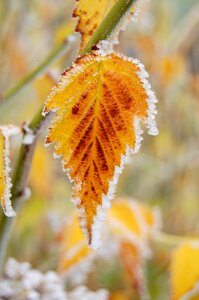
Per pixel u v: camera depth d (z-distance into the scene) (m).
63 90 0.20
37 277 0.46
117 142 0.21
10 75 0.73
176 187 0.84
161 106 0.86
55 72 0.43
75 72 0.20
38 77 0.41
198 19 0.84
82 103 0.20
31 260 0.71
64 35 0.46
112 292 0.66
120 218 0.44
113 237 0.52
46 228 0.73
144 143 0.91
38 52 0.79
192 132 0.91
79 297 0.49
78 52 0.25
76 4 0.24
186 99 0.87
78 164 0.21
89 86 0.20
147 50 0.82
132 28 0.82
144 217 0.45
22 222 0.71
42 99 0.43
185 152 0.89
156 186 0.85
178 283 0.35
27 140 0.26
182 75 0.85
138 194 0.85
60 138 0.21
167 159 0.88
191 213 0.82
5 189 0.23
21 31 0.74
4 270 0.49
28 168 0.28
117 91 0.20
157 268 0.60
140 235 0.43
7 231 0.30
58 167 0.84
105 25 0.22
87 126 0.21
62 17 0.83
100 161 0.21
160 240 0.44
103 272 0.68
